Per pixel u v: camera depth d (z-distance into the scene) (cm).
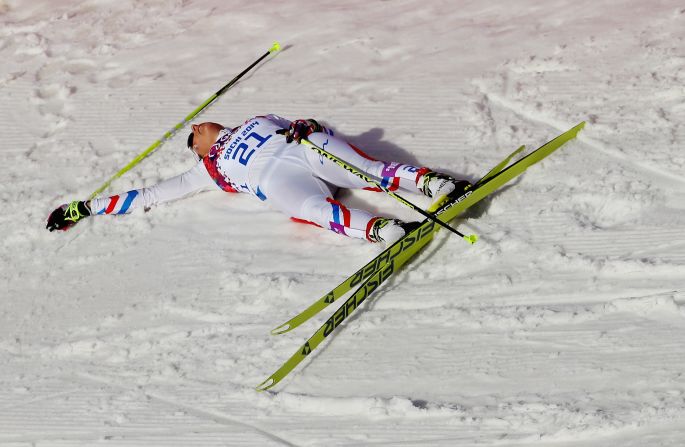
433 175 1827
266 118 2094
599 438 1237
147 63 2928
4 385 1683
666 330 1399
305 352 1508
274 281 1767
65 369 1694
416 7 2875
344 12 2941
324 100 2423
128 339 1733
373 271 1644
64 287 1959
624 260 1559
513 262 1644
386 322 1585
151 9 3356
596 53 2325
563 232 1689
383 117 2278
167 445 1438
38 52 3167
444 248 1733
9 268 2073
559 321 1474
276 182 1941
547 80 2264
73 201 2180
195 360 1627
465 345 1483
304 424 1412
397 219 1797
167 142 2425
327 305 1645
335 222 1811
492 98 2256
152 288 1873
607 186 1788
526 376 1386
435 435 1319
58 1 3644
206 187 2136
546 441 1255
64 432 1522
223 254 1920
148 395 1566
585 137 1977
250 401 1491
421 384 1428
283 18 3011
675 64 2177
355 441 1345
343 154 1947
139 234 2077
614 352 1385
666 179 1778
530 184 1861
